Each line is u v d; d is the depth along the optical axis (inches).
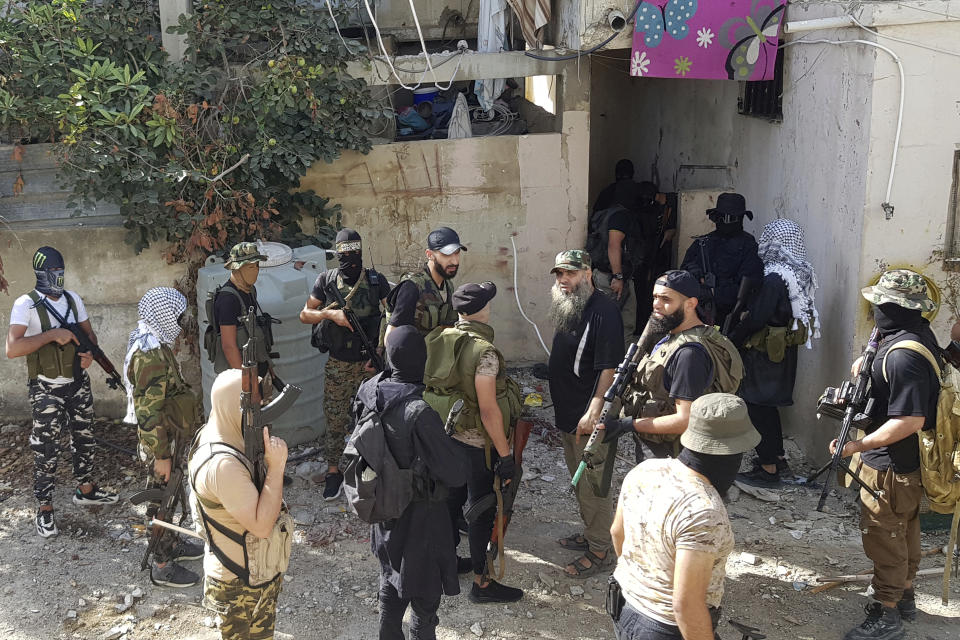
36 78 254.8
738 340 239.3
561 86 304.0
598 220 303.3
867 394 175.2
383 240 307.0
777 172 284.0
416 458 152.8
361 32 346.9
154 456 187.8
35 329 218.1
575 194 310.8
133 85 258.1
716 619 122.1
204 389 267.1
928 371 166.1
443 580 162.9
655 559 120.4
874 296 171.2
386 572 162.9
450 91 354.0
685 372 169.8
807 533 222.1
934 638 181.5
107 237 278.4
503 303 317.1
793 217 272.2
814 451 257.9
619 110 453.1
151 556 211.5
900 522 175.2
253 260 220.5
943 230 227.9
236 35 275.4
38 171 272.8
